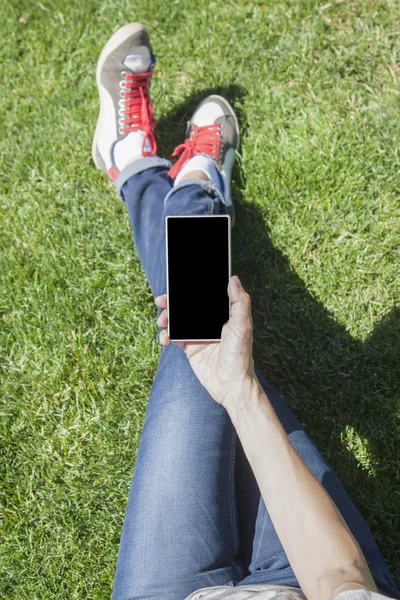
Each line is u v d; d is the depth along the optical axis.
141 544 1.44
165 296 1.48
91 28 2.39
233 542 1.48
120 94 2.19
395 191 2.11
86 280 2.13
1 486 1.97
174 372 1.63
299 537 1.05
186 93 2.31
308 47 2.24
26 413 2.04
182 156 2.16
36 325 2.11
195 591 1.36
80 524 1.91
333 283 2.04
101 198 2.22
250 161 2.19
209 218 1.40
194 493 1.47
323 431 1.92
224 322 1.39
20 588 1.87
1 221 2.25
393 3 2.22
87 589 1.86
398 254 2.05
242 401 1.24
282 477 1.12
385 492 1.82
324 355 1.98
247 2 2.31
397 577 1.77
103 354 2.06
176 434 1.53
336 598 0.94
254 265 2.10
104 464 1.96
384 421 1.90
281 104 2.21
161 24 2.35
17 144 2.31
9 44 2.40
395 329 1.97
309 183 2.13
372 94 2.18
